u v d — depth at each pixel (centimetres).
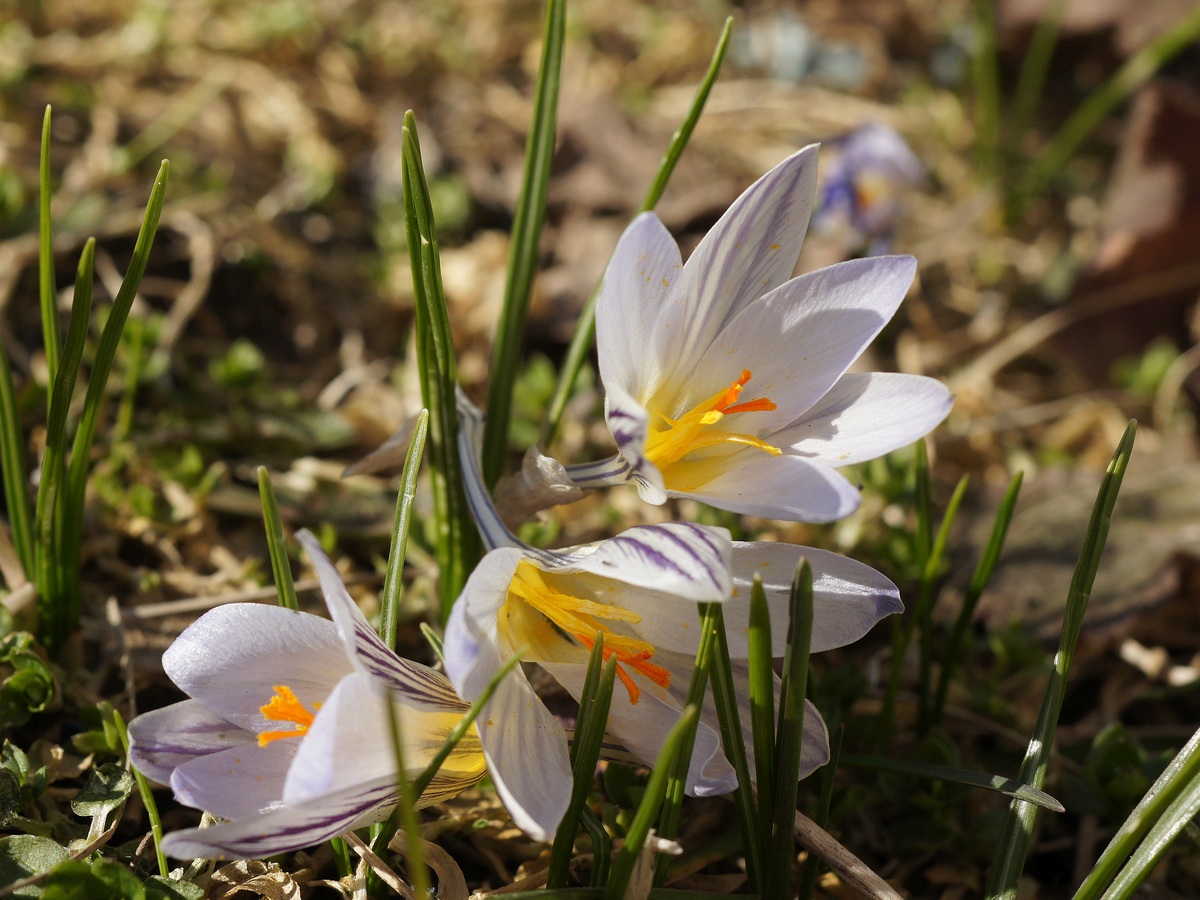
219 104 47
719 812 29
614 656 24
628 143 46
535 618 26
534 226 31
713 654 25
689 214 44
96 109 45
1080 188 52
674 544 24
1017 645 33
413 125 27
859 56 58
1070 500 36
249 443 36
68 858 26
